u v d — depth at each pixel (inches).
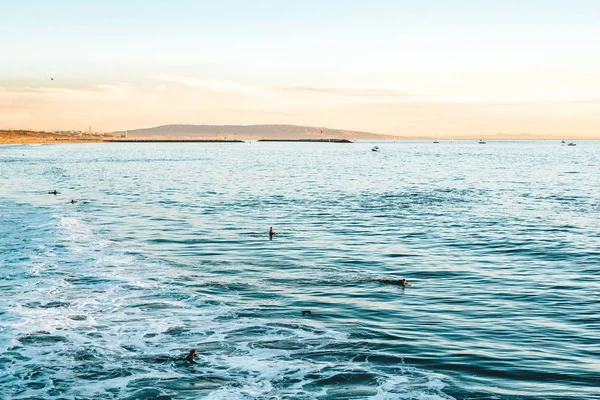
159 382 541.0
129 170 4274.1
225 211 1865.2
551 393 524.7
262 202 2150.6
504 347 640.4
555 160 6771.7
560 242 1316.4
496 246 1266.0
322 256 1143.6
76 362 582.9
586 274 1000.2
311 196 2391.7
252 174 3878.0
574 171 4419.3
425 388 533.3
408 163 5797.2
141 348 621.9
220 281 918.4
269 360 595.2
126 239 1288.1
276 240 1318.9
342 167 4899.1
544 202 2193.7
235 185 2955.2
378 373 566.6
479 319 740.7
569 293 871.7
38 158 6299.2
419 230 1481.3
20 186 2728.8
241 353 612.4
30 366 572.7
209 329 685.3
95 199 2188.7
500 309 786.2
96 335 657.0
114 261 1042.7
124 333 665.0
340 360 597.9
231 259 1100.5
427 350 629.0
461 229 1502.2
